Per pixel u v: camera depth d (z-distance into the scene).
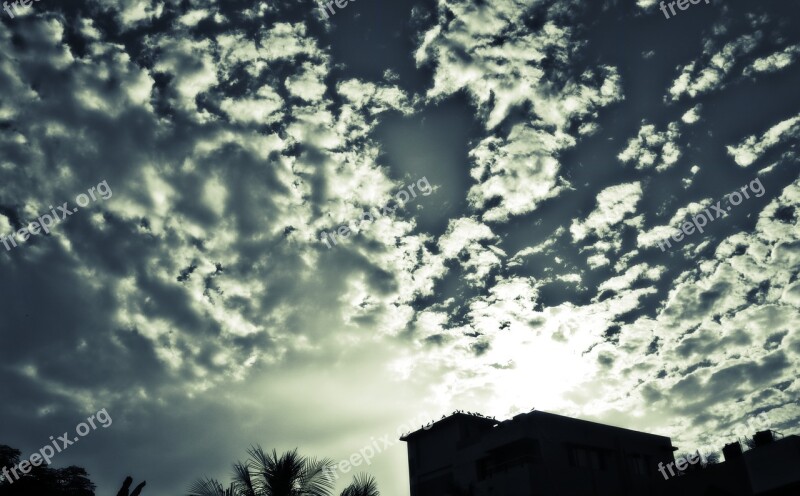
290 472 15.80
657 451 31.30
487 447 28.95
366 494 16.23
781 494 23.55
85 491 34.00
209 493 15.42
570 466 27.03
